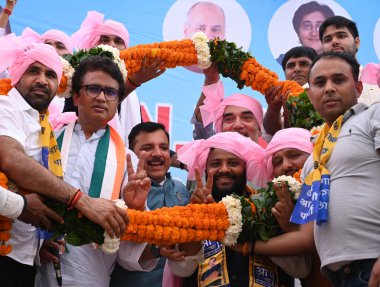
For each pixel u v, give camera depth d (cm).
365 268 475
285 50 838
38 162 505
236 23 839
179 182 623
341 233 480
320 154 508
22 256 512
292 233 530
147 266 554
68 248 534
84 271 533
